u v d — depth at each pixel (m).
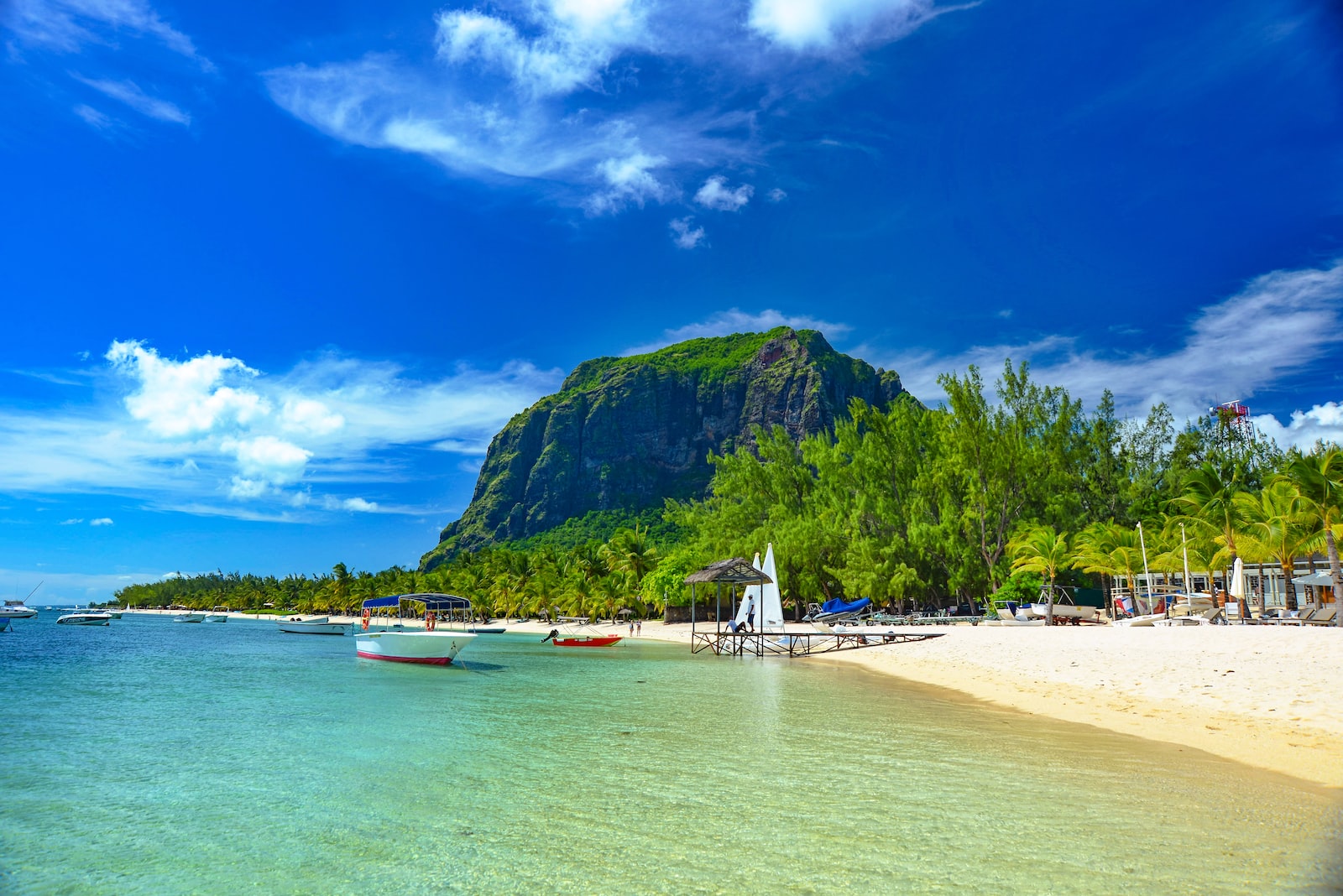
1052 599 48.00
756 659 42.97
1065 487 59.50
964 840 8.55
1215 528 42.44
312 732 17.38
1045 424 61.78
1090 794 10.52
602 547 114.38
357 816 10.27
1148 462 69.31
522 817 9.95
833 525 66.25
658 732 16.62
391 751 14.94
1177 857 7.85
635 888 7.39
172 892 7.82
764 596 51.38
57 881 8.16
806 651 46.38
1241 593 35.47
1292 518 36.12
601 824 9.56
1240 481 61.28
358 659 42.50
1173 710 17.33
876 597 59.44
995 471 58.00
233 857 8.76
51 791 12.05
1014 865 7.71
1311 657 20.78
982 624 49.16
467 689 26.92
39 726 18.92
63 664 42.81
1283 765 11.99
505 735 16.58
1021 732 15.83
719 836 8.93
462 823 9.77
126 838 9.56
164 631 110.06
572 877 7.78
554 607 111.69
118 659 48.53
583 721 18.44
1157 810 9.63
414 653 38.00
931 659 34.69
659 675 32.38
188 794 11.70
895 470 66.44
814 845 8.52
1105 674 23.44
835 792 10.90
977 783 11.28
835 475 70.50
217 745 15.95
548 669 36.22
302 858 8.66
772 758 13.44
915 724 17.16
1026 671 26.69
